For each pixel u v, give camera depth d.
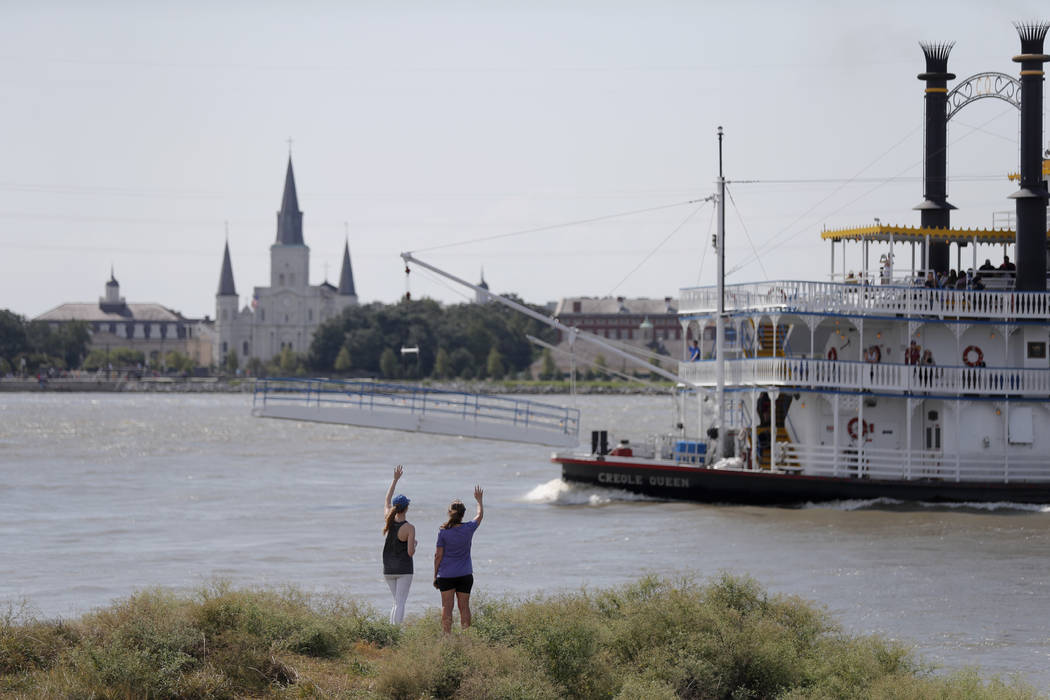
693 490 86.38
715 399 89.19
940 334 85.12
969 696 34.59
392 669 32.88
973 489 83.25
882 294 83.31
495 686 31.94
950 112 94.44
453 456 158.00
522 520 82.06
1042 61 85.94
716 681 35.44
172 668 32.25
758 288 85.75
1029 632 48.94
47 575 62.09
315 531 79.88
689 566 63.56
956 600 54.91
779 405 87.81
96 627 35.56
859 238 88.19
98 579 60.75
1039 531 74.62
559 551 68.94
